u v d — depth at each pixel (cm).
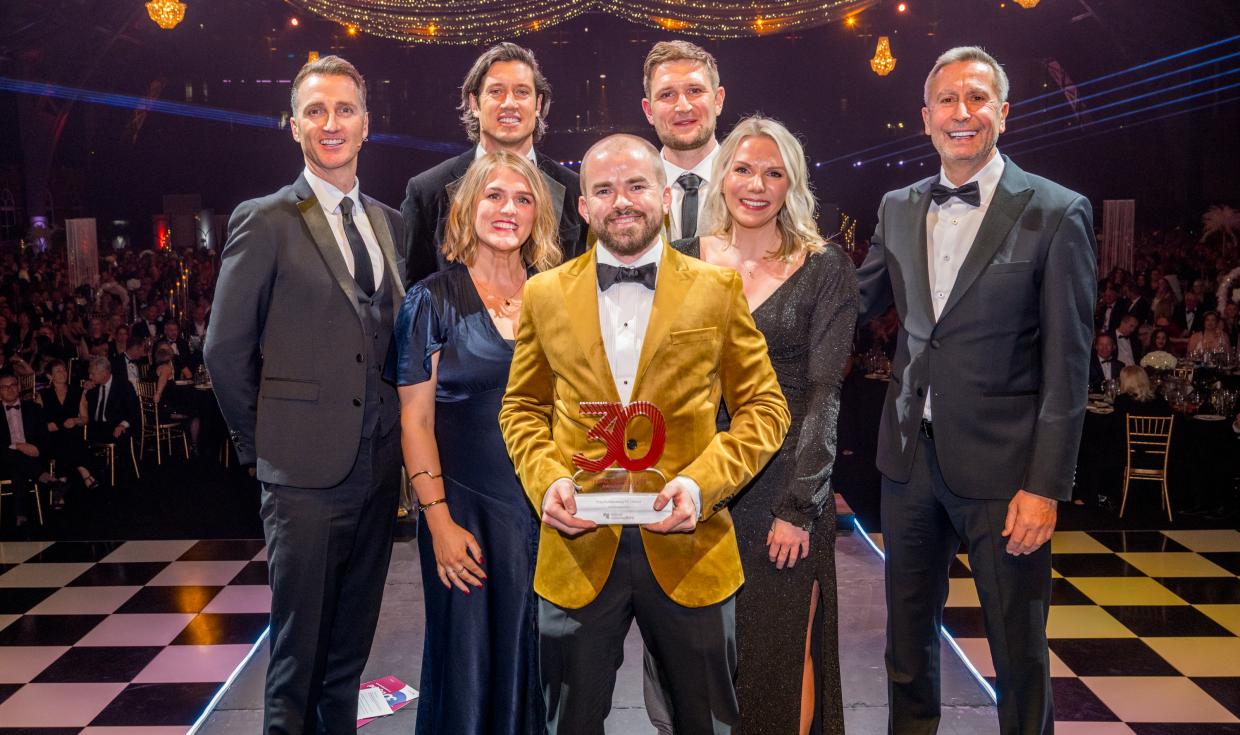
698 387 223
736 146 262
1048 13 2272
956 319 268
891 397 287
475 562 267
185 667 460
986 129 268
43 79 2034
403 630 398
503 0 1916
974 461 267
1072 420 257
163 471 880
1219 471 705
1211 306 1076
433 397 271
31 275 1551
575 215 346
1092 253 264
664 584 223
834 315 261
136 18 2272
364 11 1906
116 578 589
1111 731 394
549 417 239
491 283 271
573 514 208
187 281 1512
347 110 274
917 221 283
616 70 2652
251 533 686
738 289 231
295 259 270
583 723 231
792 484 253
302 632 270
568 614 228
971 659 459
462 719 272
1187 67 1919
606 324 229
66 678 448
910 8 2508
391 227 299
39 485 748
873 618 406
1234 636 492
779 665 265
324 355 270
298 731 271
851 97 2659
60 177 2378
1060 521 701
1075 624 510
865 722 318
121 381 850
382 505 287
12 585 577
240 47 2619
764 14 1953
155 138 2645
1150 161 2147
